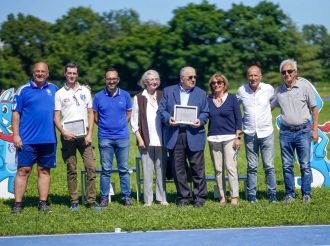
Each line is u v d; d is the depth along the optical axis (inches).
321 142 454.6
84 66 2482.8
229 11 2432.3
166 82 2373.3
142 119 394.9
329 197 407.2
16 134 378.9
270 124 395.2
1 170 438.3
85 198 423.5
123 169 399.2
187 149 387.5
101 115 393.4
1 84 2509.8
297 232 319.6
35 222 347.3
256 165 398.0
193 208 374.6
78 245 304.8
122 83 2404.0
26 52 2719.0
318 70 2652.6
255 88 392.8
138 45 2373.3
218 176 399.2
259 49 2422.5
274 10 2488.9
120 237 317.4
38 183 391.2
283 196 424.2
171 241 307.1
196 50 2322.8
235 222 336.2
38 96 379.9
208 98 396.5
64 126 379.2
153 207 384.5
